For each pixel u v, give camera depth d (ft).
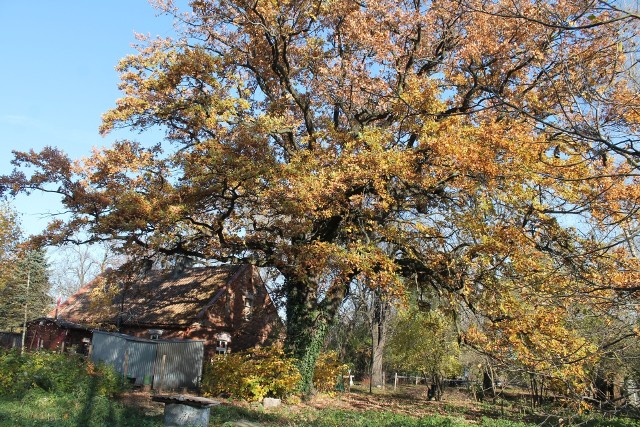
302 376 76.28
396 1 64.80
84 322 116.47
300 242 66.69
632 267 27.99
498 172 47.11
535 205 45.73
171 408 41.47
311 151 64.69
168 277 122.42
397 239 59.93
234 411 57.21
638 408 29.32
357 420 57.52
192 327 99.60
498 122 51.57
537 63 34.78
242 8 67.97
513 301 48.42
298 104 72.08
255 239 74.43
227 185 61.16
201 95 66.85
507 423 59.82
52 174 64.03
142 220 59.57
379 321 124.26
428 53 67.62
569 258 24.61
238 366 73.61
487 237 49.26
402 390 118.93
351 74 64.39
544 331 43.83
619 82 25.91
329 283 70.59
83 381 57.41
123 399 60.64
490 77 60.18
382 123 72.64
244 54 71.82
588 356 25.38
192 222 66.85
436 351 88.94
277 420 55.57
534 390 65.10
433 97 55.62
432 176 56.75
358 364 152.05
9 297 131.44
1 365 55.67
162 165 66.33
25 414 41.57
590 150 23.66
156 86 64.59
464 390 103.96
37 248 66.54
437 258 60.03
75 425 38.17
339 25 67.72
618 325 27.04
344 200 59.21
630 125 22.72
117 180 66.44
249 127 61.87
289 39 69.51
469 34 59.77
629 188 30.01
